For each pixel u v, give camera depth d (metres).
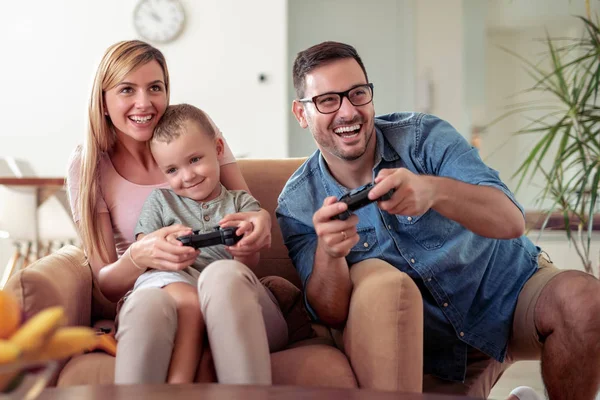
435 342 1.79
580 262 4.12
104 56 1.85
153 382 1.27
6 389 0.78
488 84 6.07
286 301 1.82
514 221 1.58
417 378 1.42
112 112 1.83
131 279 1.67
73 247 1.99
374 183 1.43
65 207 3.93
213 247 1.76
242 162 2.21
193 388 1.00
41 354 0.81
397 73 6.23
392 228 1.75
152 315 1.31
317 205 1.84
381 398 0.94
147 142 1.89
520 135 5.94
